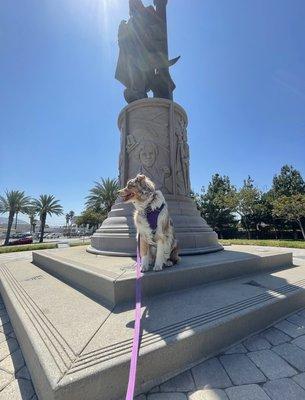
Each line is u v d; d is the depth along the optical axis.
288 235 36.91
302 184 39.94
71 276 3.89
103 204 36.94
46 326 2.25
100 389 1.59
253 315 2.67
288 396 1.76
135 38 7.50
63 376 1.53
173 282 3.33
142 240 3.55
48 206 42.72
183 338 2.05
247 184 36.72
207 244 5.70
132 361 1.69
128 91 7.35
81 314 2.53
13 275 4.66
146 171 6.03
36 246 15.12
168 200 5.85
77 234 67.00
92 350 1.82
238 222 40.53
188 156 6.95
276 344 2.47
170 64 7.82
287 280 3.97
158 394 1.78
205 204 39.91
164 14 7.92
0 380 2.05
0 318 3.49
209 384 1.88
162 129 6.32
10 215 39.03
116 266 3.75
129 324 2.28
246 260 4.37
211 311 2.61
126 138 6.53
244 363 2.14
